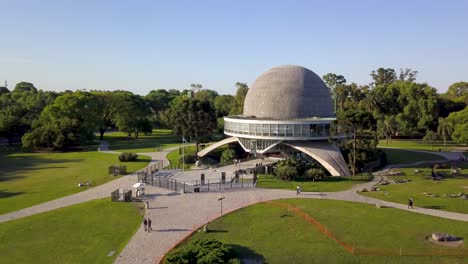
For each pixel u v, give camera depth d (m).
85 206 55.75
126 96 156.12
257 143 93.38
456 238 41.72
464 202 56.72
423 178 74.38
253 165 84.81
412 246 39.75
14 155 110.06
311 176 72.19
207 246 36.44
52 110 129.62
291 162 75.56
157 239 42.28
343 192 63.16
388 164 91.56
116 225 47.31
